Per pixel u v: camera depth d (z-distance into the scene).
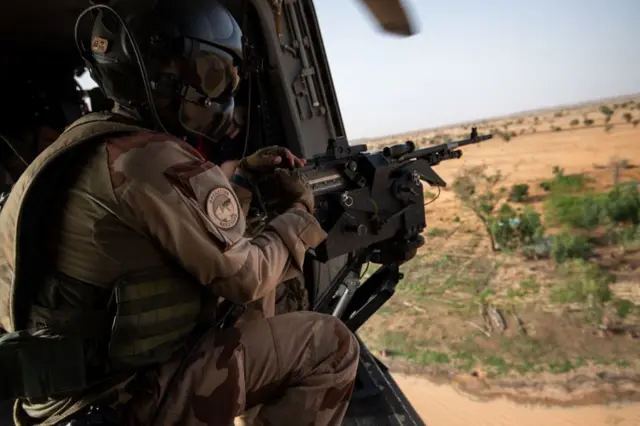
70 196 1.74
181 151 1.79
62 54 4.45
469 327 15.48
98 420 1.92
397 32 1.34
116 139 1.73
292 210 2.22
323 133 4.25
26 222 1.74
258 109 3.99
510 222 25.02
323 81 4.15
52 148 1.77
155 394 1.83
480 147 74.56
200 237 1.73
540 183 41.66
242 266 1.83
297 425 2.20
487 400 11.24
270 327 2.15
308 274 3.96
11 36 3.93
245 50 2.17
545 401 10.77
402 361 14.31
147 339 1.77
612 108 101.88
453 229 30.42
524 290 17.64
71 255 1.76
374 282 3.72
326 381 2.21
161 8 1.89
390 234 3.21
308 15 4.02
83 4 3.67
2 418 2.95
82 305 1.77
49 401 1.91
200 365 1.90
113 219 1.70
